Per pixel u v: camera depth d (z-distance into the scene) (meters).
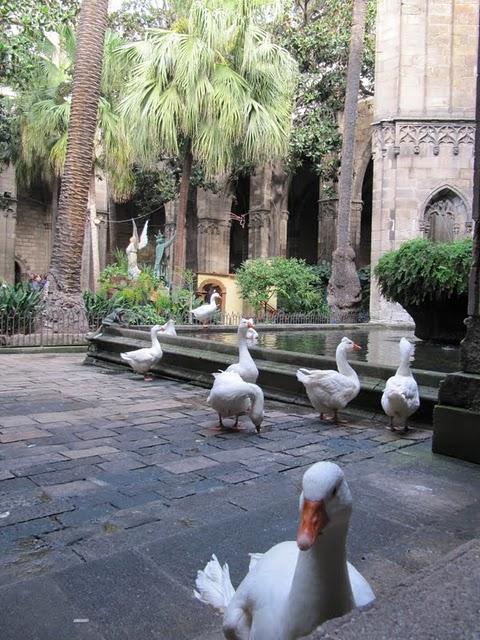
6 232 30.25
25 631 2.06
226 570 1.91
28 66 16.41
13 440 4.95
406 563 2.57
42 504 3.42
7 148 25.41
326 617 1.46
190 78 14.10
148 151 15.26
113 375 9.27
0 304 13.52
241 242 40.72
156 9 24.83
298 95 23.95
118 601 2.27
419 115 19.84
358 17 18.19
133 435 5.20
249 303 21.80
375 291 20.50
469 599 1.52
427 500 3.40
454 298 10.84
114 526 3.05
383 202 20.33
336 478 1.42
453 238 20.09
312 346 10.56
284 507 3.27
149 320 14.66
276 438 5.14
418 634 1.34
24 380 8.55
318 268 25.73
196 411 6.36
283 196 30.81
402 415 5.31
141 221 40.22
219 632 2.07
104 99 19.84
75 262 14.04
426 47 19.89
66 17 15.34
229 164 15.66
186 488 3.73
